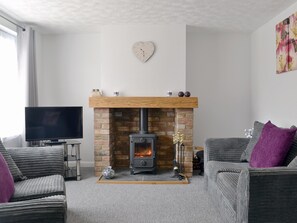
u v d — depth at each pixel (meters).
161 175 4.45
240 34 5.08
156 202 3.31
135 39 4.61
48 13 3.93
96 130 4.53
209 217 2.88
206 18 4.20
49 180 2.54
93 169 4.95
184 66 4.60
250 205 1.91
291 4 3.55
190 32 5.07
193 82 5.12
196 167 4.75
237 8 3.73
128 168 4.90
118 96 4.57
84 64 5.11
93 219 2.86
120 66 4.64
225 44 5.09
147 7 3.70
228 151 3.41
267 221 1.92
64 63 5.11
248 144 3.35
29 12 3.88
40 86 5.08
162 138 5.00
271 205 1.91
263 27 4.52
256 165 2.82
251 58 5.07
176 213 2.99
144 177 4.32
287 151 2.66
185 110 4.47
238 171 2.85
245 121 5.12
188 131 4.47
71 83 5.13
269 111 4.29
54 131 4.38
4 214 1.37
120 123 5.03
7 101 4.12
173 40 4.59
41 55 5.09
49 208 1.40
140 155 4.52
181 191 3.71
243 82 5.11
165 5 3.62
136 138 4.44
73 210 3.09
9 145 4.09
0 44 3.95
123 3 3.54
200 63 5.11
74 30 4.90
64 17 4.13
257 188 1.90
